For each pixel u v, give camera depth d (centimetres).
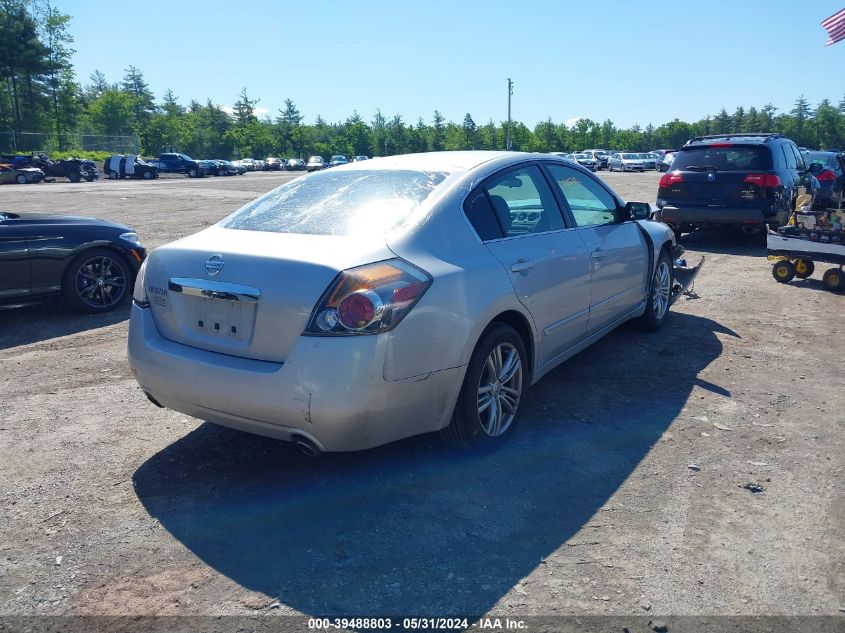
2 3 6931
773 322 648
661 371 511
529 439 396
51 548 296
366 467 365
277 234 346
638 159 5472
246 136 9875
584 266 447
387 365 303
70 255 687
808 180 1162
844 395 462
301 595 264
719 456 375
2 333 643
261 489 345
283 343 306
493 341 360
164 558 289
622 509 322
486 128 9675
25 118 7169
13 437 406
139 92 11219
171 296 343
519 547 293
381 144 10094
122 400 468
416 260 325
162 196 2453
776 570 276
